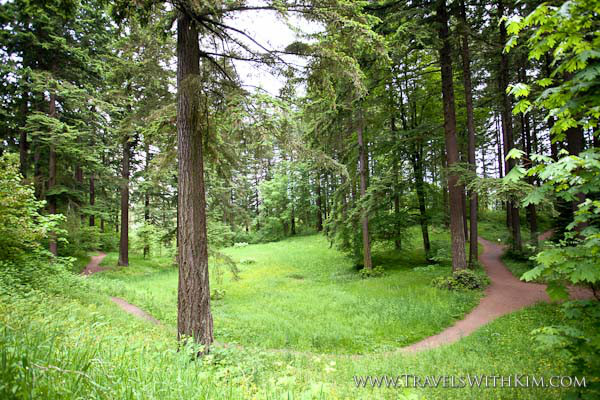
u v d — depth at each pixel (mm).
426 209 18188
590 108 2639
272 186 38156
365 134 17547
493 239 23422
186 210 5918
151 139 7316
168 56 11523
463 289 11352
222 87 6793
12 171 7016
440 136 16781
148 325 7594
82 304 7957
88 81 15789
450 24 12906
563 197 2730
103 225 30125
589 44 2383
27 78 13500
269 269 20875
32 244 7984
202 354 5344
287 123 5746
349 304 10953
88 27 15477
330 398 3145
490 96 17859
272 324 9180
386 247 19422
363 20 6090
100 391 1820
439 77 17516
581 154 2537
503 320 8242
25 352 1963
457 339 7645
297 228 39938
